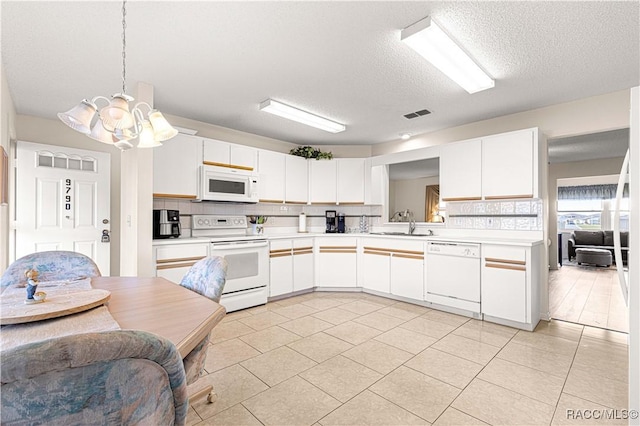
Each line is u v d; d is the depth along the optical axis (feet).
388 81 8.96
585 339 9.00
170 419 2.26
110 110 4.67
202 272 5.57
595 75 8.55
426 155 13.34
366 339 8.89
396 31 6.59
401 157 14.28
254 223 14.10
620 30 6.48
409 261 12.49
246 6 5.79
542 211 11.07
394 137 14.98
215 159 12.11
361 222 16.40
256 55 7.54
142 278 6.13
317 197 15.43
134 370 1.93
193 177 11.53
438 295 11.59
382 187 15.19
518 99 10.25
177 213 11.33
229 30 6.52
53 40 6.82
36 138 11.64
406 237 12.61
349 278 14.25
